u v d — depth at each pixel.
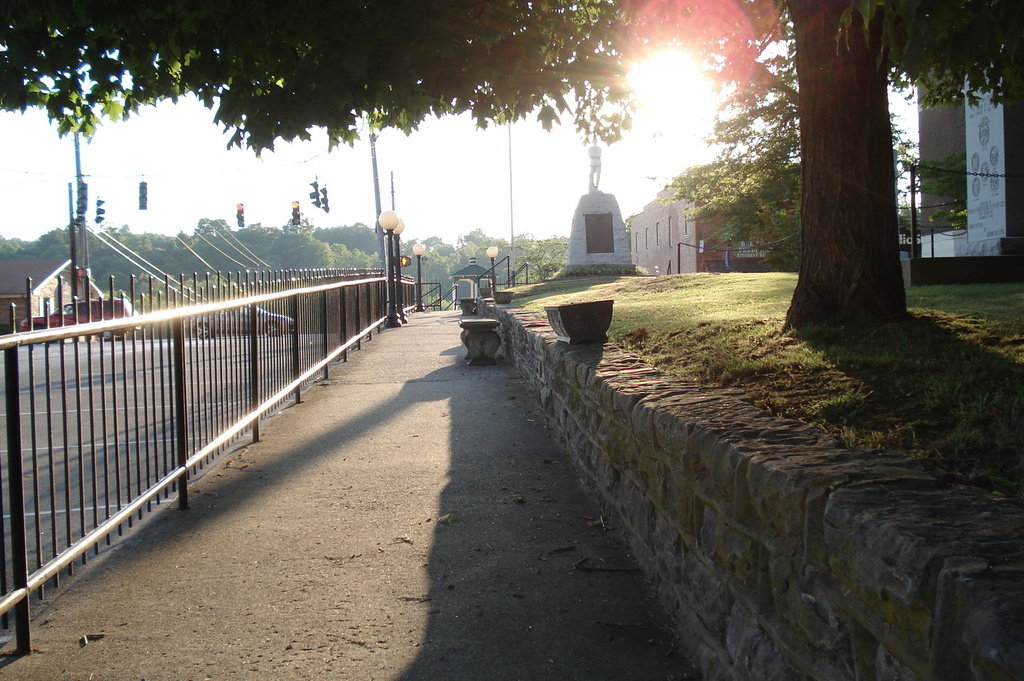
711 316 8.49
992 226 16.73
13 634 3.83
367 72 6.48
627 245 36.69
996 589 1.59
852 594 2.12
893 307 6.44
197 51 6.62
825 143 6.52
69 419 8.73
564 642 3.64
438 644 3.65
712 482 3.15
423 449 7.28
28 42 6.37
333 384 11.20
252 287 8.44
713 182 27.62
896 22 6.23
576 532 5.00
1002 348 5.11
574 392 6.33
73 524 5.38
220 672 3.44
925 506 2.13
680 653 3.51
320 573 4.49
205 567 4.61
